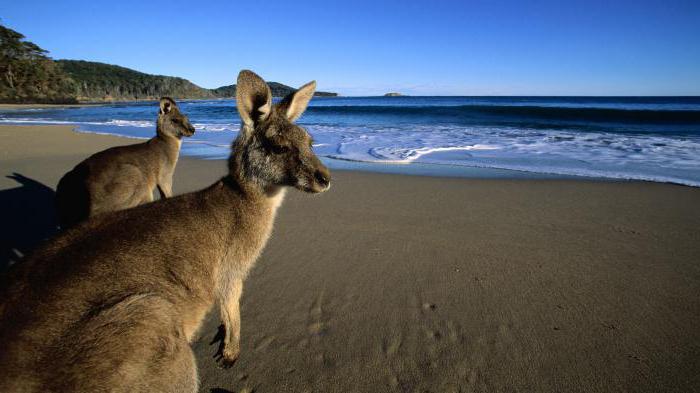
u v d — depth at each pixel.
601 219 6.54
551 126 21.34
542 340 3.57
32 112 43.94
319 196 7.92
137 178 5.26
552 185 8.80
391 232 5.98
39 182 8.55
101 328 1.97
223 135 18.48
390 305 4.10
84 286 2.04
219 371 3.26
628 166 10.82
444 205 7.33
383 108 33.25
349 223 6.35
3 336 1.79
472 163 11.52
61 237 2.30
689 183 8.80
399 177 9.57
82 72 165.62
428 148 14.23
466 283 4.52
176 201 2.80
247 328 3.75
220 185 3.05
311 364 3.31
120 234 2.35
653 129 19.31
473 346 3.50
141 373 2.04
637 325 3.75
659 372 3.19
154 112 41.56
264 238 3.13
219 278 2.80
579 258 5.12
